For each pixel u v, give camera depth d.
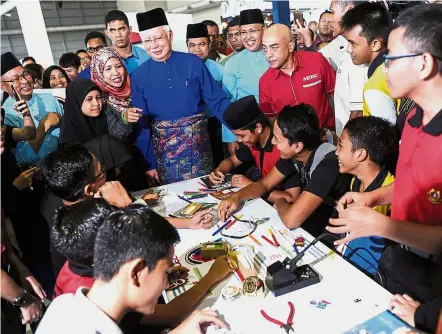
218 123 3.33
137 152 2.54
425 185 1.05
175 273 1.30
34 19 6.73
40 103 2.80
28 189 2.12
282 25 2.33
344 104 2.43
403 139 1.13
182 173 2.48
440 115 0.95
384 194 1.27
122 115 2.21
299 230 1.49
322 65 2.46
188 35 3.14
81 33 10.48
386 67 0.96
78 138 2.17
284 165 1.85
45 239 2.17
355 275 1.17
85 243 1.04
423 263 1.18
